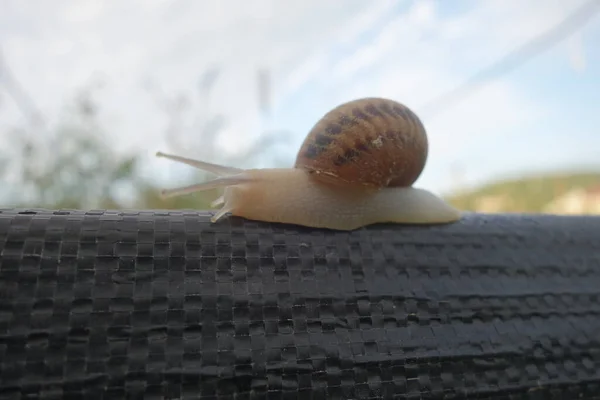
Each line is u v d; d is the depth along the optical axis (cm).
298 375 5
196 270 5
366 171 8
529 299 6
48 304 5
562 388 6
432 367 6
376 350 6
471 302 6
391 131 8
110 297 5
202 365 5
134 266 5
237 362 5
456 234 7
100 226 5
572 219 8
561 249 7
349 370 5
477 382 6
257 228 6
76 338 5
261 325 5
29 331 5
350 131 8
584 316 6
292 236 6
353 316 6
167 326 5
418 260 6
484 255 7
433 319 6
